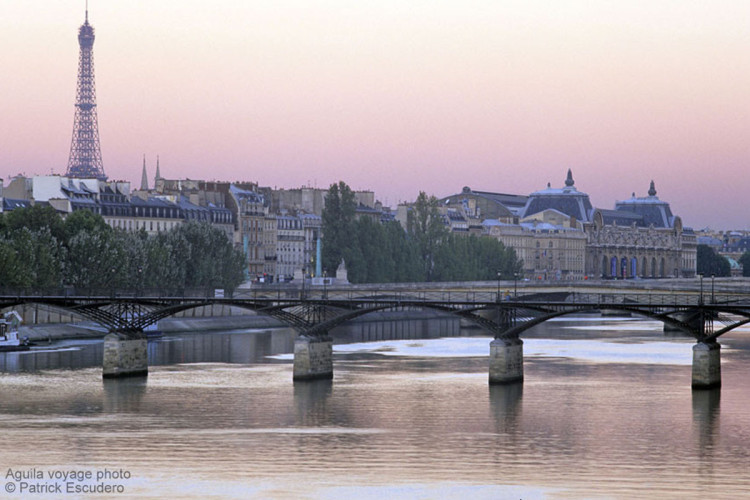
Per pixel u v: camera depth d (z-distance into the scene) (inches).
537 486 6274.6
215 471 6535.4
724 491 6205.7
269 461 6781.5
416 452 7032.5
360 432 7593.5
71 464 6683.1
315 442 7288.4
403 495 6077.8
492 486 6269.7
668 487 6279.5
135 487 6190.9
